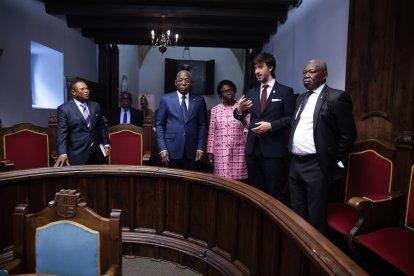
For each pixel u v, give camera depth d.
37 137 3.27
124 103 4.93
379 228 1.78
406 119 2.07
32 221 1.24
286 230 1.12
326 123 1.90
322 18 3.47
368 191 2.12
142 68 10.97
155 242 2.19
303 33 4.07
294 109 2.21
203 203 2.03
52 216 1.24
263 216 1.47
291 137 2.04
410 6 2.04
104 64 6.86
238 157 2.61
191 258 2.07
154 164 3.59
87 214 1.22
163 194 2.21
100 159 2.87
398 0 2.14
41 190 2.10
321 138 1.89
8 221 1.94
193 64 10.88
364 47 2.52
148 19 5.18
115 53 7.35
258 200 1.45
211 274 1.92
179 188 2.16
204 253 1.97
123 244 2.24
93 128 2.73
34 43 4.44
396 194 1.84
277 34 5.35
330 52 3.26
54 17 4.92
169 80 10.75
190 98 2.56
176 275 2.03
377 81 2.36
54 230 1.22
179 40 6.55
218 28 5.24
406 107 2.07
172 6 4.48
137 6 4.52
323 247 0.92
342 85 3.01
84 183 2.23
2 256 1.88
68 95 5.38
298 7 4.26
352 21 2.67
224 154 2.61
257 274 1.51
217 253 1.91
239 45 6.51
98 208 2.27
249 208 1.62
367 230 1.73
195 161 2.61
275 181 2.22
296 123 2.02
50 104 5.18
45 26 4.65
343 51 2.97
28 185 2.04
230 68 11.05
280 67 5.13
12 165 2.76
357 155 2.21
